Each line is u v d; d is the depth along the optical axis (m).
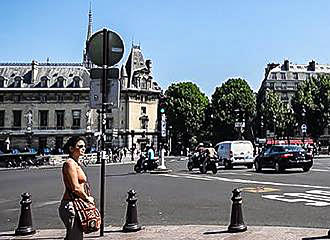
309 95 78.44
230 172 31.66
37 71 90.50
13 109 88.06
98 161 55.84
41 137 87.62
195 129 90.88
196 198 16.53
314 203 14.47
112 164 55.38
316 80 79.88
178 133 91.56
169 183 23.59
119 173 34.31
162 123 34.62
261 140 77.50
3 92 87.94
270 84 115.88
